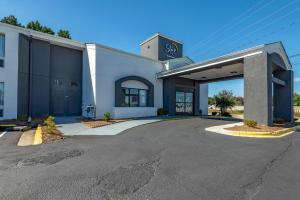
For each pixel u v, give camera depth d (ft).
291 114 59.16
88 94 63.72
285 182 14.93
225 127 45.52
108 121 54.90
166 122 56.24
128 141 29.66
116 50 66.80
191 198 12.30
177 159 20.49
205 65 60.59
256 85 47.14
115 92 65.05
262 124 45.50
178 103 83.10
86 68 65.16
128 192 13.01
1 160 19.63
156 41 95.40
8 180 14.75
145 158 20.70
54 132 36.35
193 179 15.31
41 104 57.21
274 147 26.58
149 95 75.10
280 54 55.16
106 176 15.69
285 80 60.49
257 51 47.24
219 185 14.29
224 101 108.99
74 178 15.21
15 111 51.47
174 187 13.87
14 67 51.70
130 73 70.38
